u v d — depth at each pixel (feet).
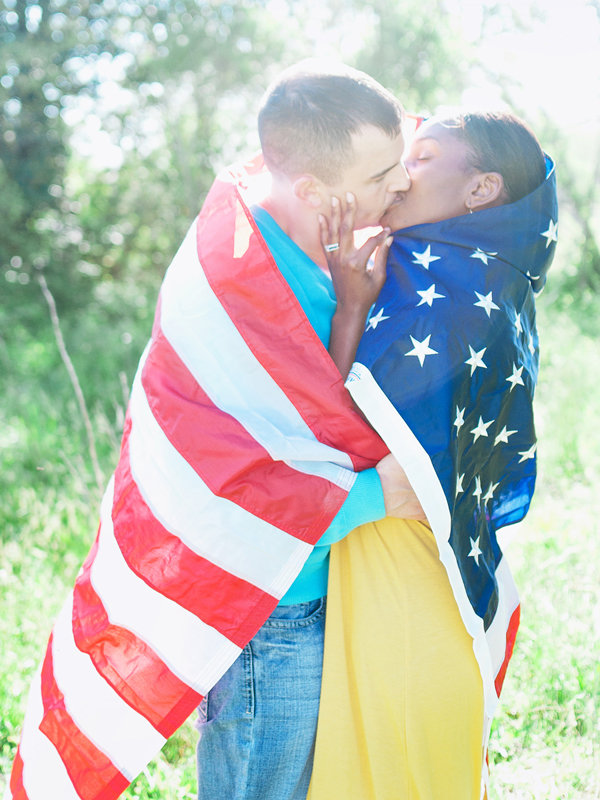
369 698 5.90
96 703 6.29
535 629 10.43
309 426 5.85
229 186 6.04
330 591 6.06
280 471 5.71
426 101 40.27
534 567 11.88
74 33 37.88
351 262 5.97
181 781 8.63
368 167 5.76
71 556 13.41
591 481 16.02
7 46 36.70
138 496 6.11
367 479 5.81
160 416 5.96
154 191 42.63
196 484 5.77
